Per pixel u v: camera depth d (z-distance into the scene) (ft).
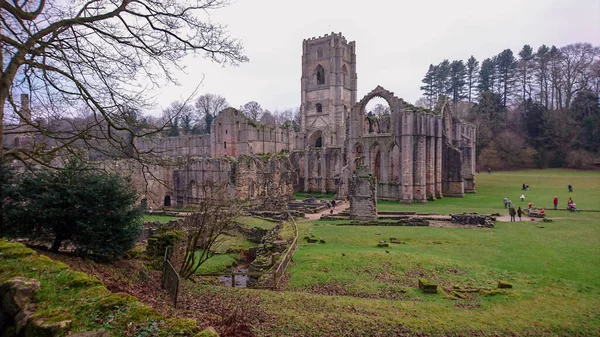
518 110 363.56
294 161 266.77
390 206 173.27
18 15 40.37
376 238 98.12
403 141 191.11
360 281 62.85
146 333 22.43
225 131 247.70
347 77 343.46
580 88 334.65
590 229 106.93
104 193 49.78
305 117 339.16
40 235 47.42
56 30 43.27
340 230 109.70
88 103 44.50
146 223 120.26
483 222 118.21
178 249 64.49
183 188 198.59
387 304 49.44
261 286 58.49
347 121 217.77
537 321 44.42
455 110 403.75
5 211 45.27
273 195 178.40
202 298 45.73
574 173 273.54
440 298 54.29
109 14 45.09
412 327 40.29
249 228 122.72
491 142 327.26
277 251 83.66
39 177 47.50
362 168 133.80
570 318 45.83
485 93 363.56
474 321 43.62
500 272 68.03
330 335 36.45
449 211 151.43
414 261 72.95
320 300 49.14
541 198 181.88
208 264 87.81
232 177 180.75
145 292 43.65
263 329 36.01
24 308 25.77
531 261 75.00
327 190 255.50
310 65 336.90
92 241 48.57
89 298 26.91
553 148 315.17
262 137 254.68
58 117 47.96
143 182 179.42
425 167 192.85
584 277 65.00
